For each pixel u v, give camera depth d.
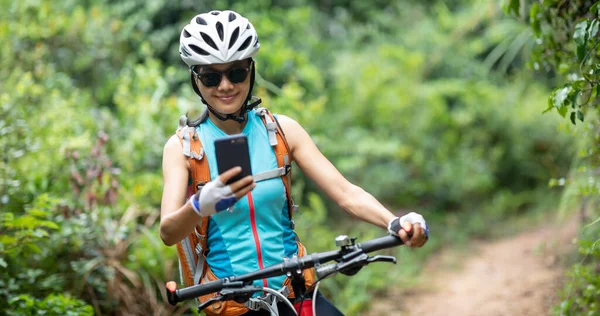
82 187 5.32
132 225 5.46
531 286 6.15
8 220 4.15
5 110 5.25
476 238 8.59
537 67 4.18
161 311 5.04
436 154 10.05
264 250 2.75
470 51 11.87
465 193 9.91
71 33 7.59
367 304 6.12
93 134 6.16
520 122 10.86
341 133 9.05
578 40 3.28
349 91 9.77
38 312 4.13
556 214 9.07
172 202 2.69
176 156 2.79
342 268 2.50
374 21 11.91
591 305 4.20
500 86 12.02
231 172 2.41
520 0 4.16
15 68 6.59
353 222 7.94
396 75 10.38
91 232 5.11
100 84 7.62
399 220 2.54
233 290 2.50
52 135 5.58
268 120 2.86
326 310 2.78
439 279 6.93
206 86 2.75
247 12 8.76
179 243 2.82
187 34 2.77
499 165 10.74
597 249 4.18
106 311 5.01
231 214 2.74
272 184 2.79
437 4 12.91
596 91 3.31
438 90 10.60
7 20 7.27
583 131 4.24
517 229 8.69
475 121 10.88
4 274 4.45
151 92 6.77
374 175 9.23
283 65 7.88
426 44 11.69
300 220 6.38
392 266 7.02
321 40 10.54
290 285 2.79
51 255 4.93
